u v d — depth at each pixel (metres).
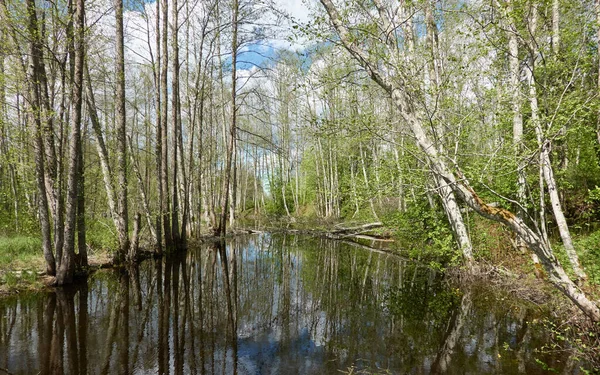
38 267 9.13
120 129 11.20
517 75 6.71
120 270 10.63
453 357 5.20
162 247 13.75
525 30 5.51
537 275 7.61
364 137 7.17
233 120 18.34
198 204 18.17
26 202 15.33
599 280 5.37
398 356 5.30
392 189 8.88
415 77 5.78
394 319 6.89
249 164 43.56
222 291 9.04
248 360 5.15
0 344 5.48
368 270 11.55
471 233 9.95
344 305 7.87
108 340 5.75
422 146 5.16
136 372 4.72
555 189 5.66
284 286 9.58
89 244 12.11
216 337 6.04
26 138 9.36
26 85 8.22
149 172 22.59
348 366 4.99
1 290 7.79
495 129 7.12
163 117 13.62
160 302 7.93
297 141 31.88
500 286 8.35
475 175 5.77
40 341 5.63
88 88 11.08
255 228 25.31
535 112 6.14
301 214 34.28
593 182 9.61
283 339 5.97
